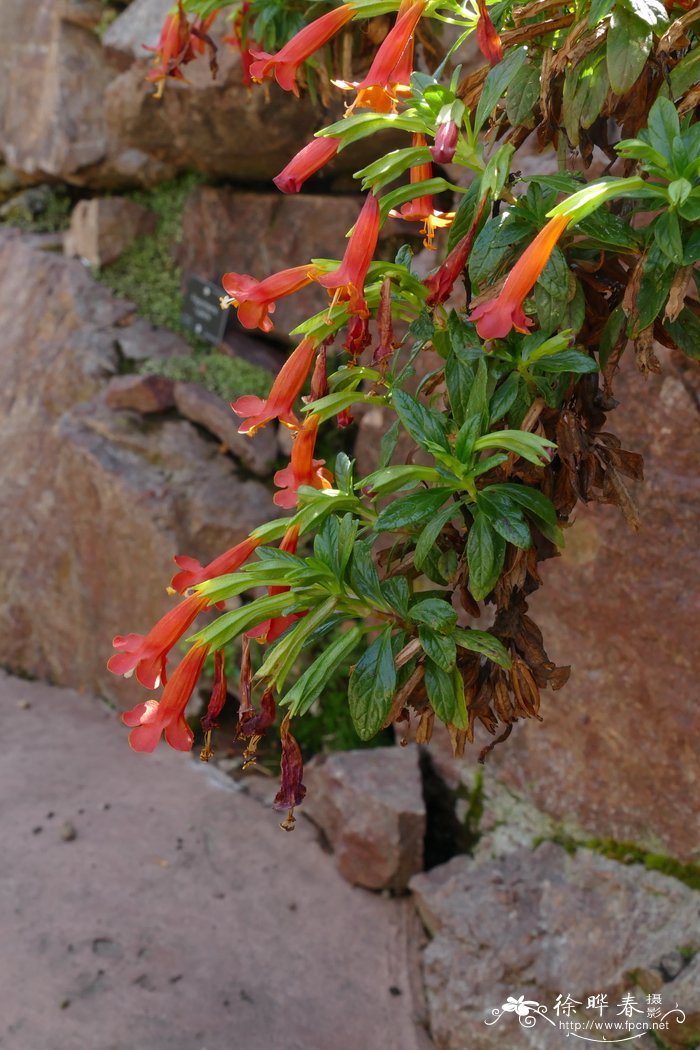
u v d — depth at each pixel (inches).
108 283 160.4
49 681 153.9
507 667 44.9
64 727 139.3
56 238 174.9
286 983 95.6
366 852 106.1
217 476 138.3
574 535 94.0
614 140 78.4
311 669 45.2
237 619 44.1
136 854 111.7
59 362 153.3
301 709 44.6
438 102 43.8
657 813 90.7
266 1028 90.4
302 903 105.9
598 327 47.4
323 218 132.9
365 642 123.3
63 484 146.4
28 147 171.9
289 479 49.4
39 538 152.5
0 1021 88.4
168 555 131.1
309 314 136.4
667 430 85.2
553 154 94.0
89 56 163.0
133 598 137.6
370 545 48.3
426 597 48.9
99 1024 89.0
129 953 97.4
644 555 88.4
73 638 149.1
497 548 45.0
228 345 147.9
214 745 131.1
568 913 92.2
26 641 156.3
